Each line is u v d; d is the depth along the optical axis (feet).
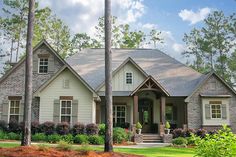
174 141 78.13
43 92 94.27
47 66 99.66
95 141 78.54
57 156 41.45
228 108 99.30
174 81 106.83
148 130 103.04
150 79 93.66
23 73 99.25
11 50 156.76
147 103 105.19
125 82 101.19
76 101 93.45
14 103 98.07
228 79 182.39
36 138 81.35
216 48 185.88
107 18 55.26
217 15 185.26
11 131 89.15
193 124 98.32
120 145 77.97
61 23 171.01
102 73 108.27
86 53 120.57
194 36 193.06
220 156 29.68
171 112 106.11
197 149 32.12
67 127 87.10
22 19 152.35
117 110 102.89
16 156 40.73
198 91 100.07
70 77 94.63
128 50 122.31
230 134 30.68
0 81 98.37
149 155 53.83
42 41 99.96
